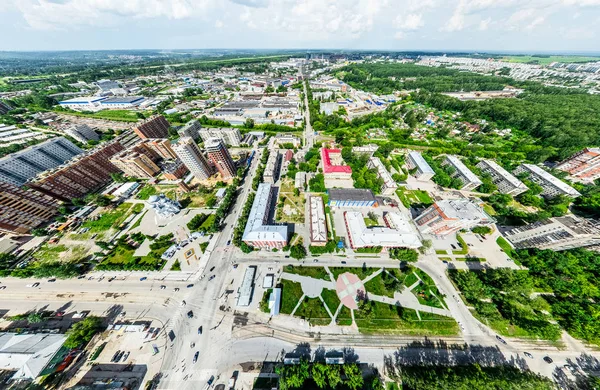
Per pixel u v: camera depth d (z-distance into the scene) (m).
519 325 83.88
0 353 72.06
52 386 72.06
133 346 80.38
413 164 171.62
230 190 144.12
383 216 132.62
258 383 73.06
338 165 170.75
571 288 93.69
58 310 90.12
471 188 154.25
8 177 137.75
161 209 129.88
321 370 70.06
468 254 112.00
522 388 65.88
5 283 98.44
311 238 113.44
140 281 99.56
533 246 110.94
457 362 77.88
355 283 98.50
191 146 147.88
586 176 157.75
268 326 85.50
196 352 79.25
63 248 113.50
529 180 158.12
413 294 95.25
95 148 165.62
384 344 81.44
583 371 76.75
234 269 104.06
